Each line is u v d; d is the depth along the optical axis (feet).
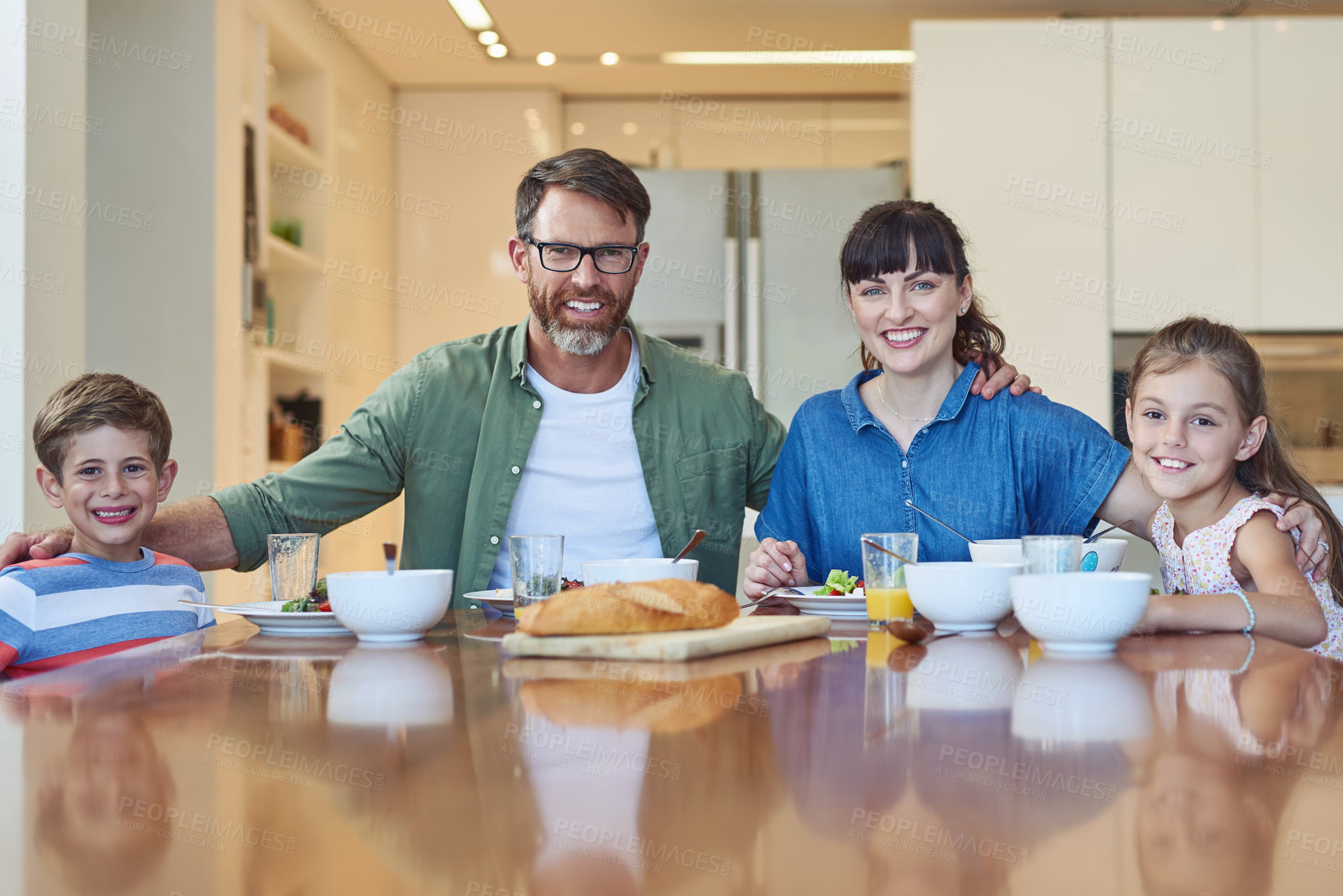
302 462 5.84
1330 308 12.23
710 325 14.25
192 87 10.80
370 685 2.47
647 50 15.20
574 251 5.64
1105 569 3.91
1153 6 13.30
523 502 6.15
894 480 5.48
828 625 3.43
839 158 17.10
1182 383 4.60
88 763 1.73
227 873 1.21
